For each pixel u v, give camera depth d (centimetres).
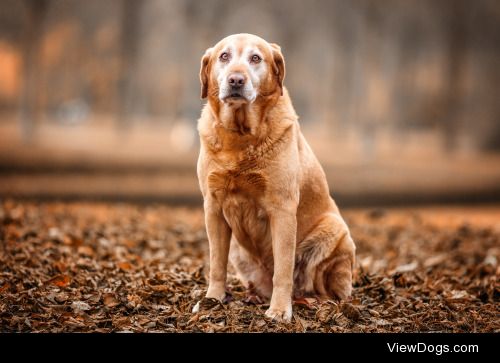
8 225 875
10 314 500
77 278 614
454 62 4259
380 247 993
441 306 589
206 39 3669
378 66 3997
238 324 517
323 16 4300
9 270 628
